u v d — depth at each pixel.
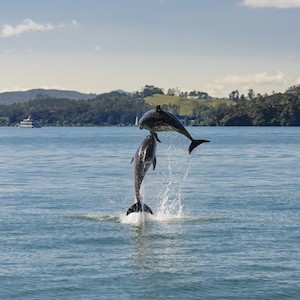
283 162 126.44
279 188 75.25
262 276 35.12
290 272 35.78
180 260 38.47
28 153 172.62
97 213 55.94
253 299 31.73
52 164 125.00
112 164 123.50
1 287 33.22
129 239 44.31
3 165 122.94
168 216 53.88
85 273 35.69
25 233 46.19
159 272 35.97
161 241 43.66
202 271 36.09
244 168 109.75
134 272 35.94
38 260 38.34
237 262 37.91
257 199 64.75
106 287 33.41
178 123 45.69
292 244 42.41
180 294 32.47
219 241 43.53
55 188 77.12
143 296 32.16
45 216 53.78
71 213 55.78
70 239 44.19
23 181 86.38
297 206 59.34
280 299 31.77
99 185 80.88
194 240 43.91
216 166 116.00
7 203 62.38
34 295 32.09
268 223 50.12
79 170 107.25
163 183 84.44
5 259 38.47
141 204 51.75
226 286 33.56
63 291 32.69
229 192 71.44
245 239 44.09
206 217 53.34
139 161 49.69
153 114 46.19
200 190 74.12
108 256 39.47
